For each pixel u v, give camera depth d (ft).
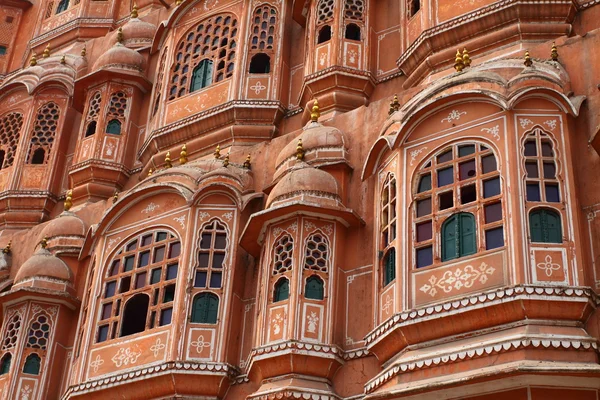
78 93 78.07
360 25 65.77
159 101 71.05
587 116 44.70
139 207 55.98
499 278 40.37
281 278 47.93
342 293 47.75
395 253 44.83
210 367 48.34
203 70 69.77
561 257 40.19
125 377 49.34
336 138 52.95
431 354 40.19
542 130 43.62
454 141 45.24
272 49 68.23
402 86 62.23
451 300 40.70
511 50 56.95
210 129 66.23
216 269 51.65
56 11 97.66
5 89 82.79
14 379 55.77
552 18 56.95
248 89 66.33
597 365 36.76
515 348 38.09
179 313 50.11
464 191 43.91
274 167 55.72
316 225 48.91
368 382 42.96
